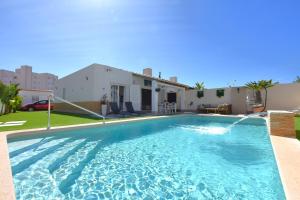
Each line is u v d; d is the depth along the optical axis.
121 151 5.25
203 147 5.69
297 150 3.87
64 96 17.06
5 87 13.31
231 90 19.03
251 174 3.60
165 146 5.84
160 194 2.89
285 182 2.34
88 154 4.93
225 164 4.17
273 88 17.12
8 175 2.42
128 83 15.84
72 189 3.05
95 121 8.86
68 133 6.76
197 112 18.73
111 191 2.99
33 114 12.97
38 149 5.09
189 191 2.97
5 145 4.03
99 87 13.59
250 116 12.90
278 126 5.69
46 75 42.97
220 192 2.92
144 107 17.59
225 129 9.13
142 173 3.72
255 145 5.89
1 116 11.28
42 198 2.74
